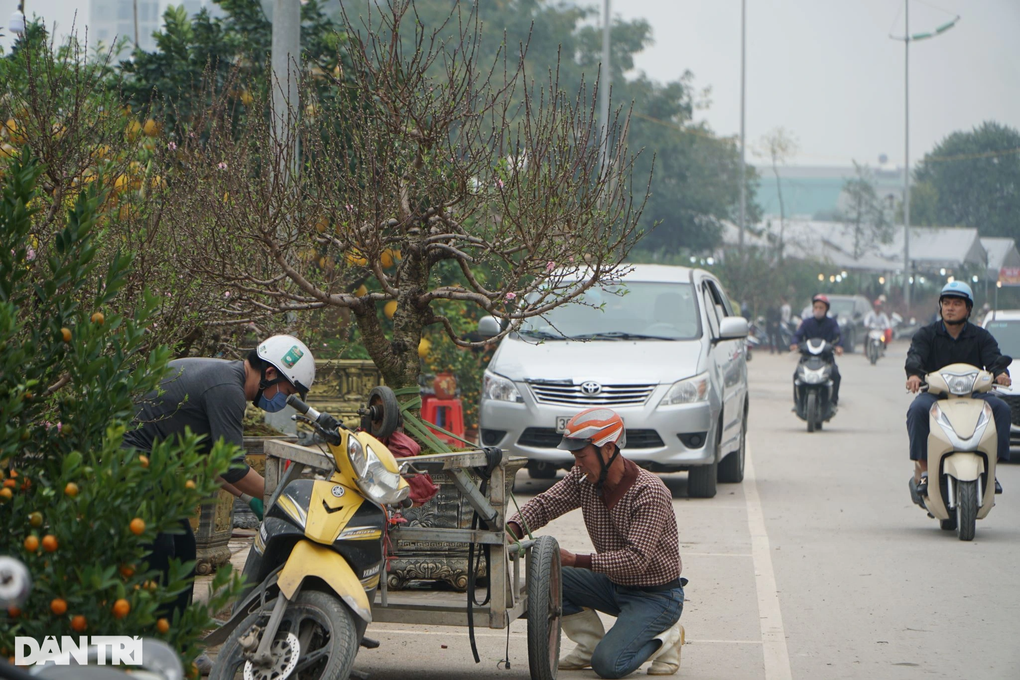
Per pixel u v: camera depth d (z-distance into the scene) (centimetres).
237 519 1220
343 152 1054
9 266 561
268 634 596
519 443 1567
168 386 713
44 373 560
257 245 1015
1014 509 1560
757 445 2323
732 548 1270
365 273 1340
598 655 793
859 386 4094
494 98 968
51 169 921
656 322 1711
